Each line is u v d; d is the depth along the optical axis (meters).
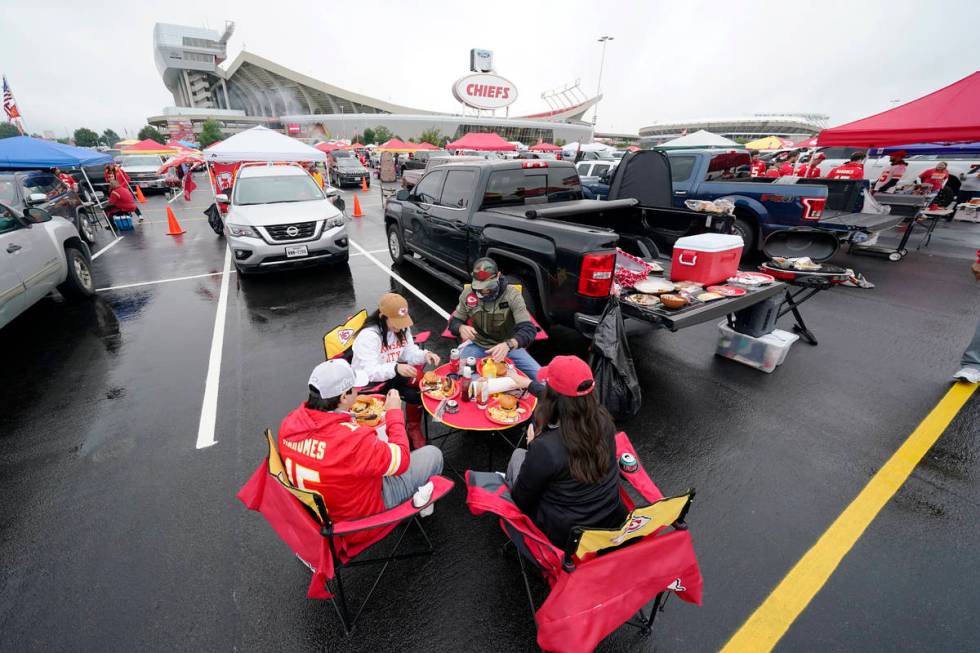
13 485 2.88
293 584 2.25
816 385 4.07
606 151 26.08
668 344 4.92
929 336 5.11
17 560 2.37
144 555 2.39
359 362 2.87
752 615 2.08
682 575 1.76
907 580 2.23
